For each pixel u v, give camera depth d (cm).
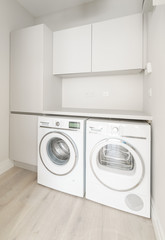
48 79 196
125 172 133
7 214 124
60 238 103
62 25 236
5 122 202
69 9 230
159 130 105
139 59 164
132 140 126
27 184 171
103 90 219
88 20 220
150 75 141
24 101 195
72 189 152
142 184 124
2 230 108
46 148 165
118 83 210
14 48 198
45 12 239
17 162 217
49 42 194
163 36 96
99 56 180
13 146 206
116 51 172
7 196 149
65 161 162
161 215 99
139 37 162
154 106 122
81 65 190
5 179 182
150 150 123
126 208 130
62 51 199
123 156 144
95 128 139
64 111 175
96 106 224
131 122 136
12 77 201
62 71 201
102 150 147
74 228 112
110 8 207
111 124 133
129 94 205
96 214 127
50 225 114
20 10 219
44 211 129
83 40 187
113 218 123
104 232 110
